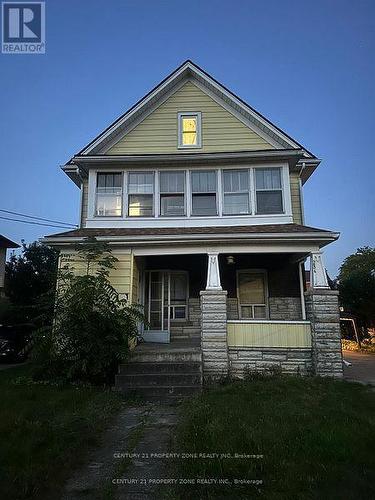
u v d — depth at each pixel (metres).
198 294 11.78
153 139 12.16
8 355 14.70
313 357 8.99
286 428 4.98
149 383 7.89
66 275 8.84
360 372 10.41
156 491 3.60
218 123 12.25
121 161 11.50
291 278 11.73
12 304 19.05
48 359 8.53
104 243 9.16
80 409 6.23
